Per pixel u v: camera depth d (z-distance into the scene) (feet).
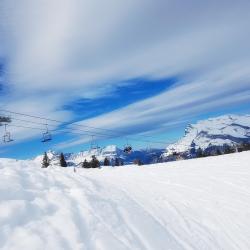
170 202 42.88
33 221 20.97
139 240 24.66
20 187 25.57
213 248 31.35
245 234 38.09
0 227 19.10
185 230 33.40
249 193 54.44
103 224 24.34
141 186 50.65
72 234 20.85
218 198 51.01
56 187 29.63
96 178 47.67
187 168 83.56
